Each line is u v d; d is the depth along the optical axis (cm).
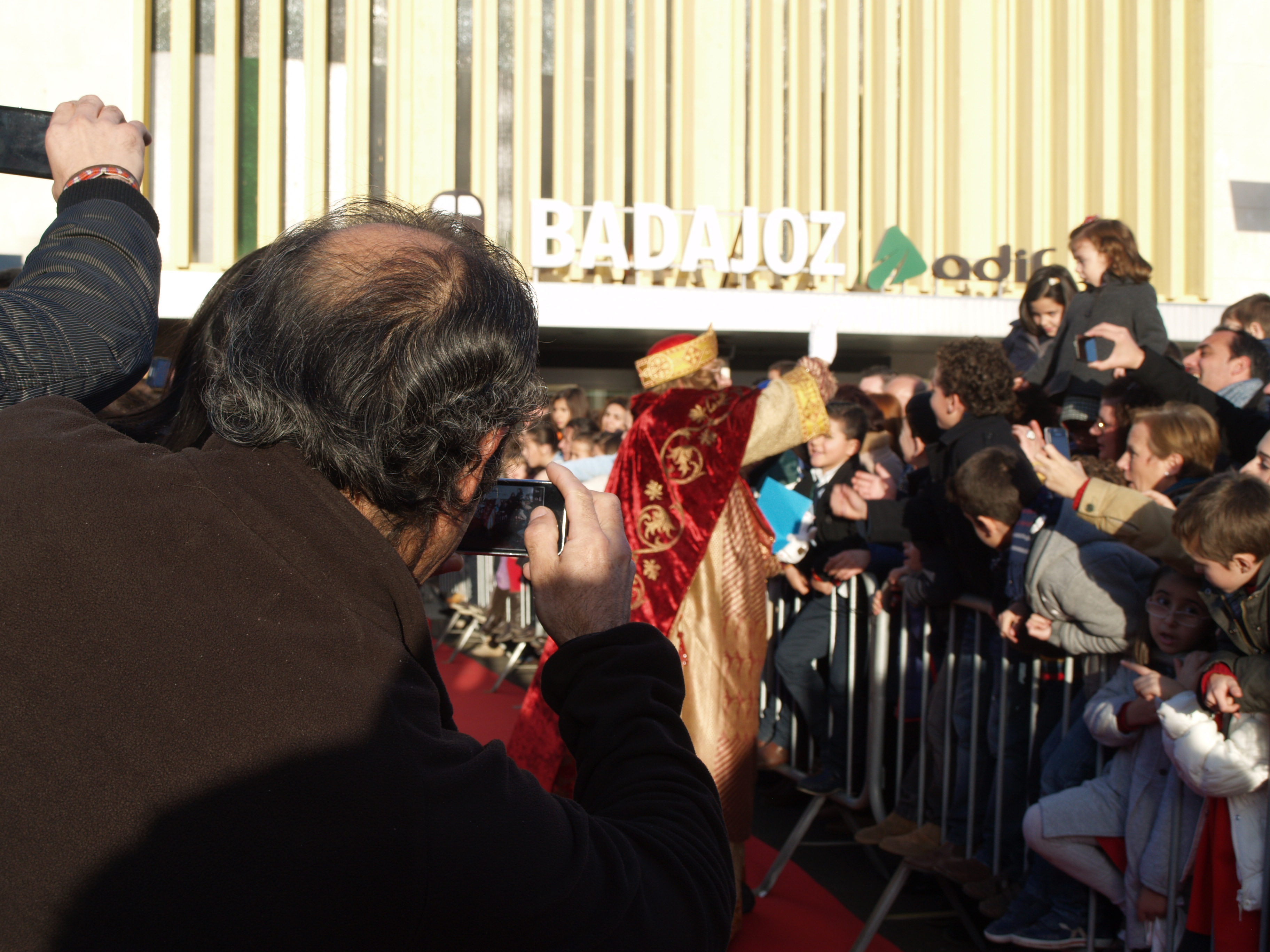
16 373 98
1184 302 1356
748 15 1390
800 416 267
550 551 95
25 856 62
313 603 69
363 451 72
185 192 1203
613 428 625
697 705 254
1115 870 228
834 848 345
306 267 76
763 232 1311
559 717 91
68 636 65
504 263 85
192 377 111
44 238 113
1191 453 271
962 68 1378
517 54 1321
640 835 77
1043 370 418
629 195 1398
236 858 61
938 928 279
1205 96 1335
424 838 64
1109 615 229
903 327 1234
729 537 262
